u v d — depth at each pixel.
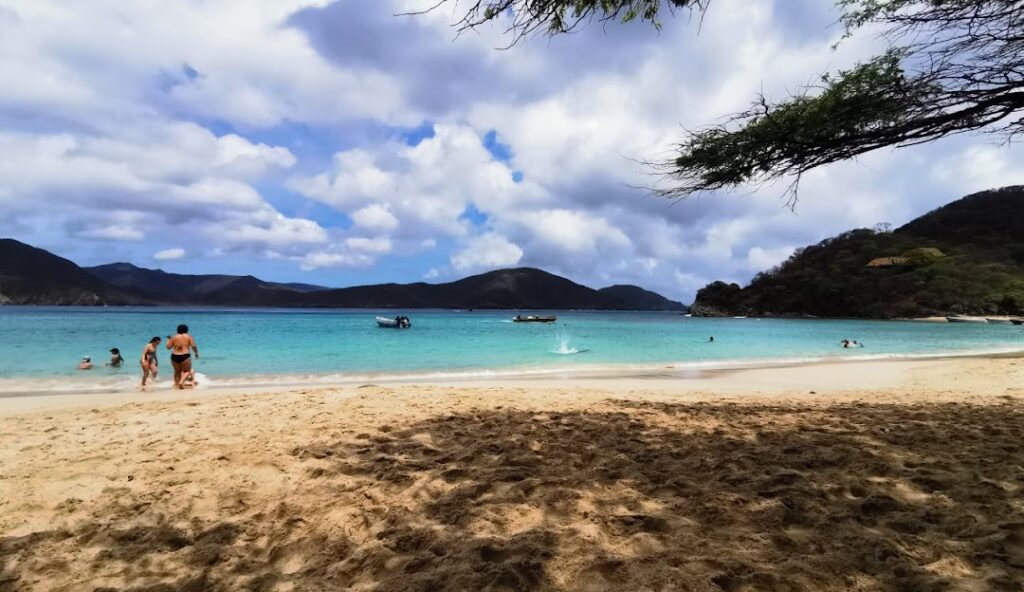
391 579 2.51
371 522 3.28
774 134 3.65
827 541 2.85
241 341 26.19
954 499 3.49
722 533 3.01
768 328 53.78
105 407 7.64
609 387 10.92
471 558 2.68
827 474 4.13
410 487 3.93
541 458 4.69
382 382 12.26
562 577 2.49
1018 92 3.24
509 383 11.77
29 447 5.17
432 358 18.56
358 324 47.97
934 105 3.46
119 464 4.55
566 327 50.81
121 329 33.88
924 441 5.22
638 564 2.56
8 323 42.03
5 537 3.12
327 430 5.94
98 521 3.34
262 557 2.86
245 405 7.72
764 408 7.52
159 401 8.20
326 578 2.56
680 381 12.28
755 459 4.54
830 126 3.53
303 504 3.59
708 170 4.01
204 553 2.85
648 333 40.12
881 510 3.35
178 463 4.58
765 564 2.57
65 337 26.02
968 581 2.40
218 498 3.74
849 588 2.37
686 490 3.74
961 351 23.81
